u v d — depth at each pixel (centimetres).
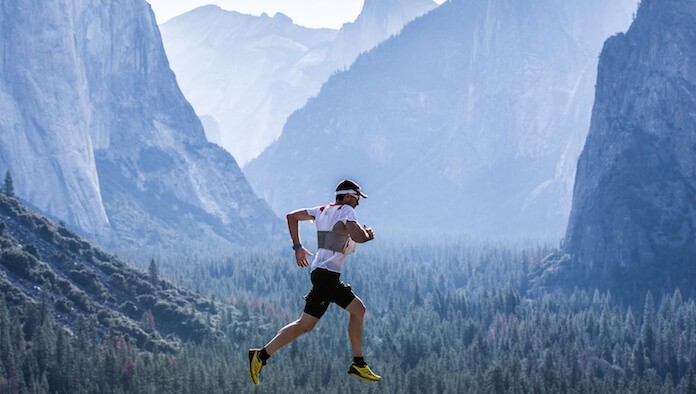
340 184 2033
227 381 15688
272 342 1972
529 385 17775
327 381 17388
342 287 1991
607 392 17850
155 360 17112
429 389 16688
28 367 15538
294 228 2017
